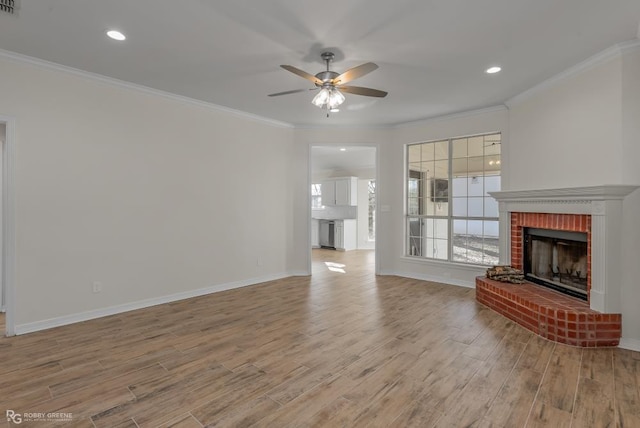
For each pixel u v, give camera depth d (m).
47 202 3.38
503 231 4.46
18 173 3.21
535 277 4.07
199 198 4.63
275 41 2.90
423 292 4.81
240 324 3.52
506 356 2.78
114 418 1.97
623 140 2.94
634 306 2.91
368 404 2.11
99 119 3.71
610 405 2.09
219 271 4.89
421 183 5.75
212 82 3.86
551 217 3.68
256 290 4.94
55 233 3.44
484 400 2.15
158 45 2.98
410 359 2.72
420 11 2.45
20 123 3.22
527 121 4.12
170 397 2.19
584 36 2.79
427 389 2.28
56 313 3.45
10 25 2.64
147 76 3.69
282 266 5.79
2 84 3.13
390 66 3.41
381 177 5.96
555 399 2.16
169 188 4.32
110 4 2.37
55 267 3.44
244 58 3.23
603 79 3.10
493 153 4.92
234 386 2.32
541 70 3.49
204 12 2.47
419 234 5.80
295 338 3.15
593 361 2.68
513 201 4.23
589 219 3.18
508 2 2.33
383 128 5.93
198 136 4.60
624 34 2.75
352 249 9.64
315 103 3.04
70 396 2.19
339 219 9.67
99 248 3.74
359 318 3.71
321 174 10.48
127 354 2.81
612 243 2.94
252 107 4.84
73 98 3.53
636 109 2.89
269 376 2.46
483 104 4.65
